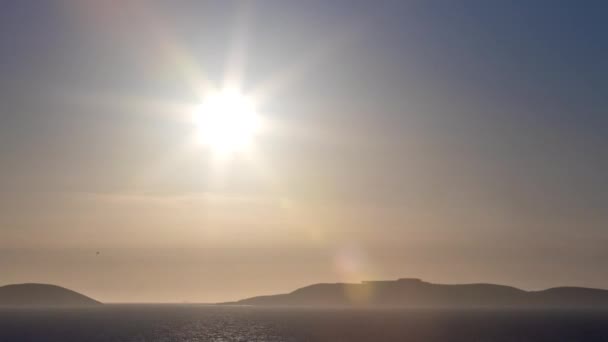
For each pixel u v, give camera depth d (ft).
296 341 588.50
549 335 648.79
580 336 639.76
